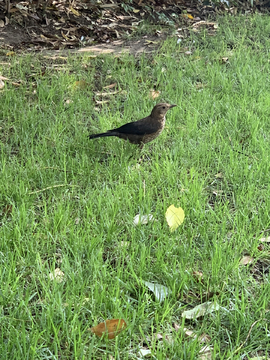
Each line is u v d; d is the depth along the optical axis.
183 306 0.82
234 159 1.35
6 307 0.81
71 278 0.85
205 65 2.10
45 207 1.05
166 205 1.12
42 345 0.72
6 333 0.75
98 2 2.70
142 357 0.73
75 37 2.42
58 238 0.99
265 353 0.74
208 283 0.87
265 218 1.08
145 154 1.42
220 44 2.35
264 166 1.29
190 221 1.08
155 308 0.82
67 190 1.17
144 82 1.91
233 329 0.79
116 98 1.77
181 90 1.81
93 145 1.42
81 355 0.71
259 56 2.23
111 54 2.18
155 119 1.38
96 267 0.88
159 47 2.33
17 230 0.97
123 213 1.09
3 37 2.29
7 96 1.63
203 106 1.69
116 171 1.27
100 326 0.75
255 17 2.76
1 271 0.86
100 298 0.81
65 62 2.05
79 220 1.07
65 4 2.59
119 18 2.66
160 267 0.91
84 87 1.80
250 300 0.85
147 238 1.01
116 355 0.72
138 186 1.22
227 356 0.72
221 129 1.54
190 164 1.34
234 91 1.84
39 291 0.87
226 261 0.93
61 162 1.30
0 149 1.38
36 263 0.91
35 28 2.41
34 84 1.78
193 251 0.94
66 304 0.80
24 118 1.53
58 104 1.67
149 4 2.83
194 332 0.78
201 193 1.18
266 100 1.74
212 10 2.92
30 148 1.39
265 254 0.98
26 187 1.15
